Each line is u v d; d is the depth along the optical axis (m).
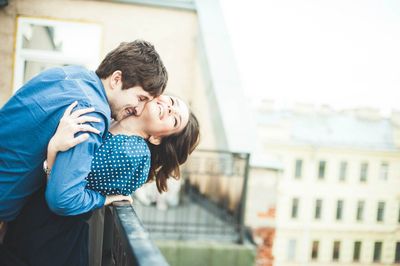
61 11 5.79
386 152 33.03
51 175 1.07
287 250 31.89
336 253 33.03
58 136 1.06
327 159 32.47
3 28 5.52
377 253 33.81
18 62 5.57
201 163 6.04
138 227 1.05
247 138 5.14
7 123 1.15
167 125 1.50
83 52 5.99
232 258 4.27
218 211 5.27
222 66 5.87
